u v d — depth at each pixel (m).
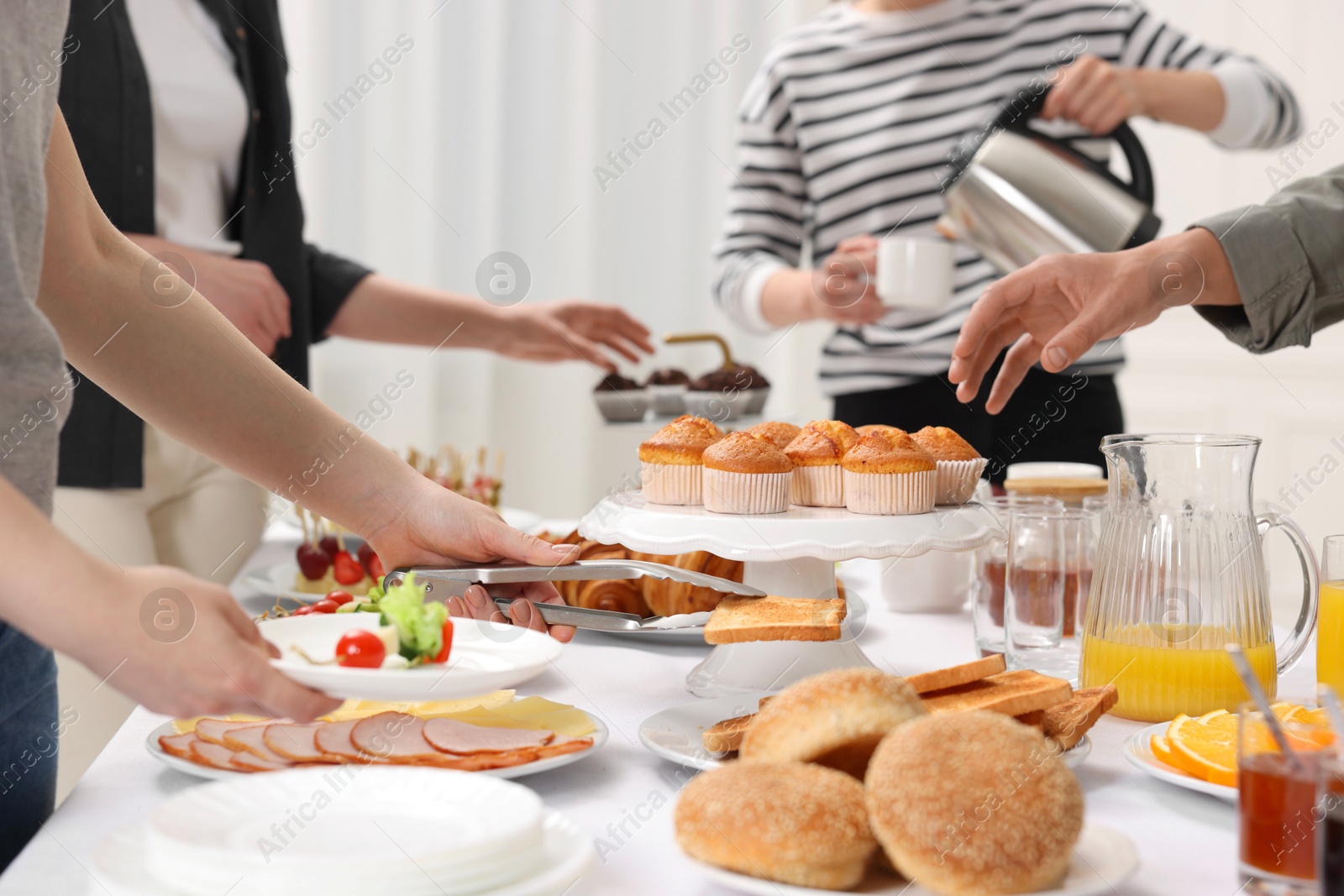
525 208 2.81
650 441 0.96
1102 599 0.84
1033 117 1.56
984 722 0.53
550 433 2.90
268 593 1.21
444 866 0.47
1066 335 0.91
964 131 1.85
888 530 0.83
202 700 0.50
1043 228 1.46
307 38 2.55
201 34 1.64
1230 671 0.77
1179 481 0.80
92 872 0.51
